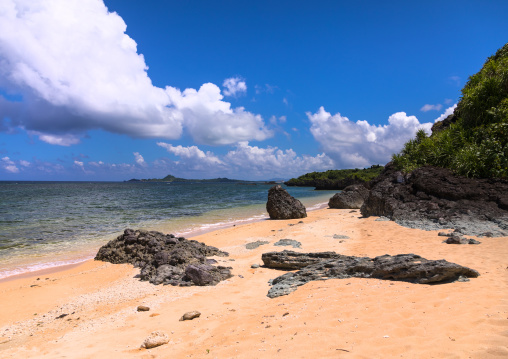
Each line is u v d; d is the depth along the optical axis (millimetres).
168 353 5027
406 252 11008
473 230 13055
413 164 21500
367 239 14227
